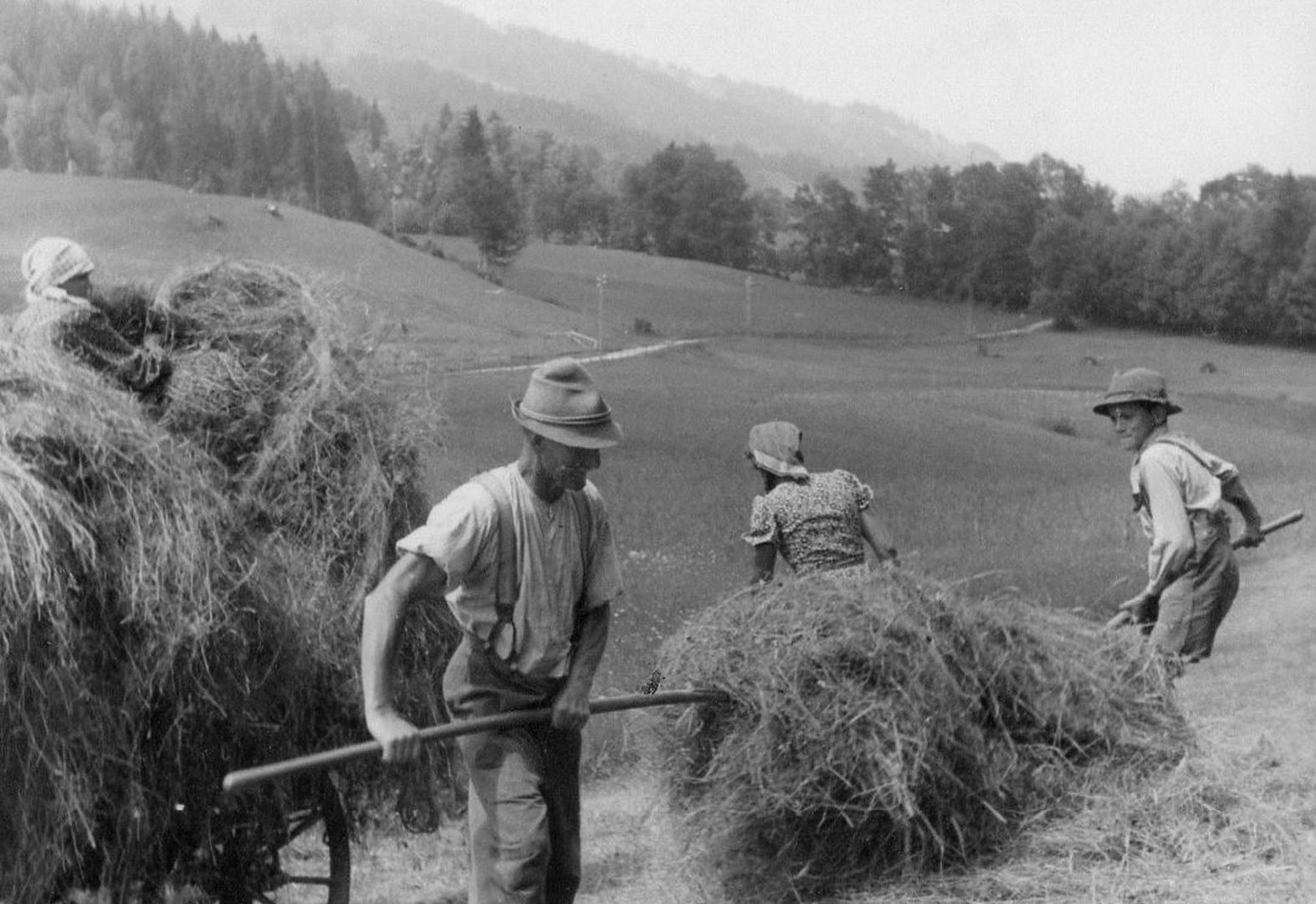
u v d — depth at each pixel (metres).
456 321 88.75
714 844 5.30
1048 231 151.38
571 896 4.30
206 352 5.04
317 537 4.88
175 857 4.63
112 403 4.54
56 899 4.36
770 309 141.62
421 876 6.61
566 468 4.10
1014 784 5.30
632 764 8.44
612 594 4.28
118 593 4.18
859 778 5.05
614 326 106.19
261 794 4.78
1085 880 4.79
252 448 4.95
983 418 56.50
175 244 98.62
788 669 5.14
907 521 27.80
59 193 110.06
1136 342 132.50
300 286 5.32
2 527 3.96
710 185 190.25
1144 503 6.43
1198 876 4.70
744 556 20.92
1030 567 20.20
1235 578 6.31
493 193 143.88
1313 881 4.48
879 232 180.88
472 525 4.02
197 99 196.12
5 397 4.31
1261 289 132.38
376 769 5.22
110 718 4.16
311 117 196.25
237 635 4.46
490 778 4.10
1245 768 5.55
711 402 55.66
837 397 62.28
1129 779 5.38
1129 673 5.83
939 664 5.21
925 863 5.14
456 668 4.20
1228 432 61.00
